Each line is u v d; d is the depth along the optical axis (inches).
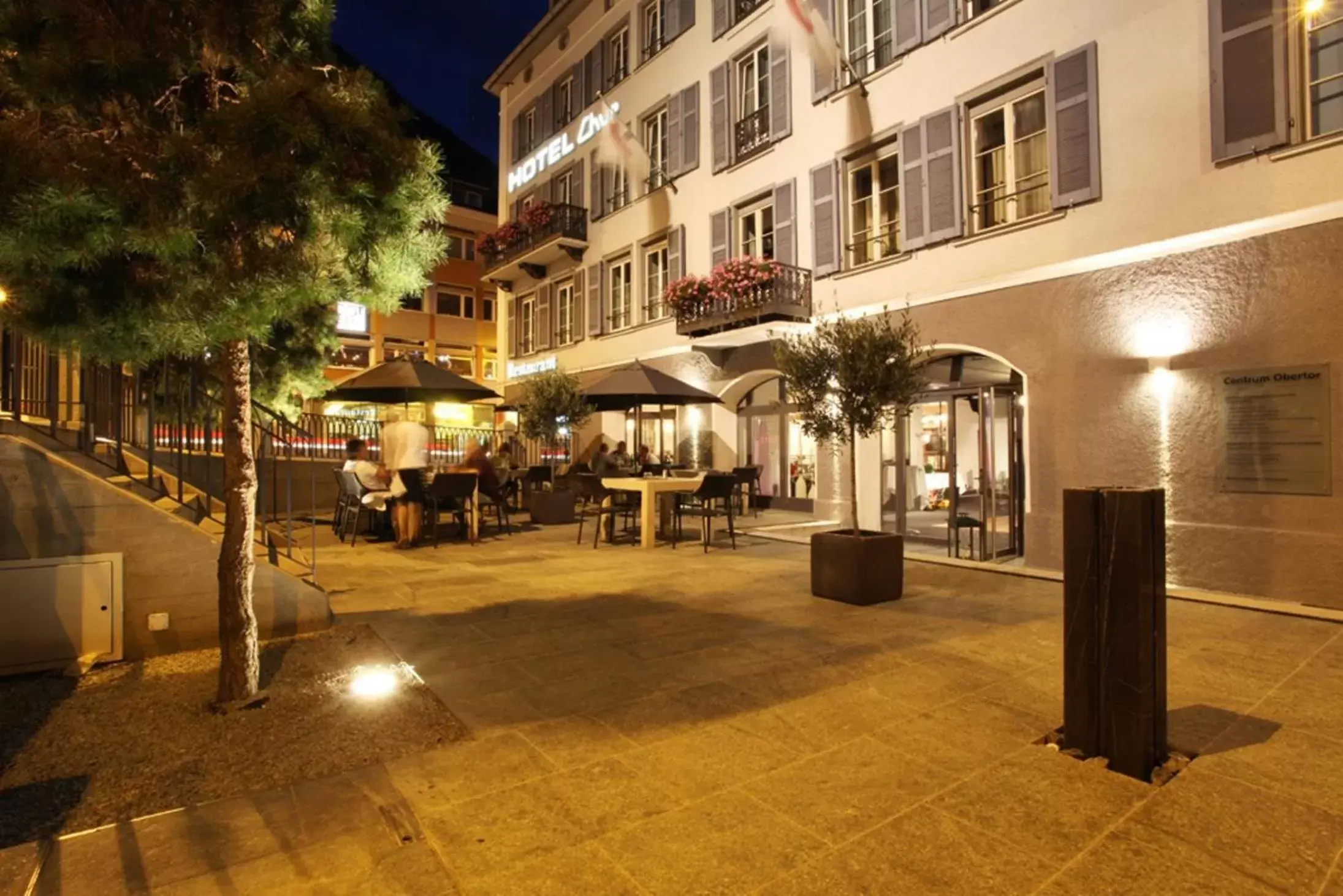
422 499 377.1
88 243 114.3
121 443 204.7
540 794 114.6
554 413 506.6
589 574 300.0
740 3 514.9
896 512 427.2
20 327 133.2
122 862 95.4
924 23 381.4
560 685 164.9
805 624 218.7
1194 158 279.0
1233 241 265.7
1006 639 202.2
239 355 146.8
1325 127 252.8
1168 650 194.4
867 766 124.5
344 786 116.3
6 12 122.6
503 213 843.4
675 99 573.0
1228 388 266.1
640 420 526.6
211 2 133.0
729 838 102.3
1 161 107.7
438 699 154.3
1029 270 328.8
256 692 150.9
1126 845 100.4
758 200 502.9
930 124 378.3
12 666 161.6
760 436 585.9
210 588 182.7
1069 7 319.9
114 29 126.3
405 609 235.5
